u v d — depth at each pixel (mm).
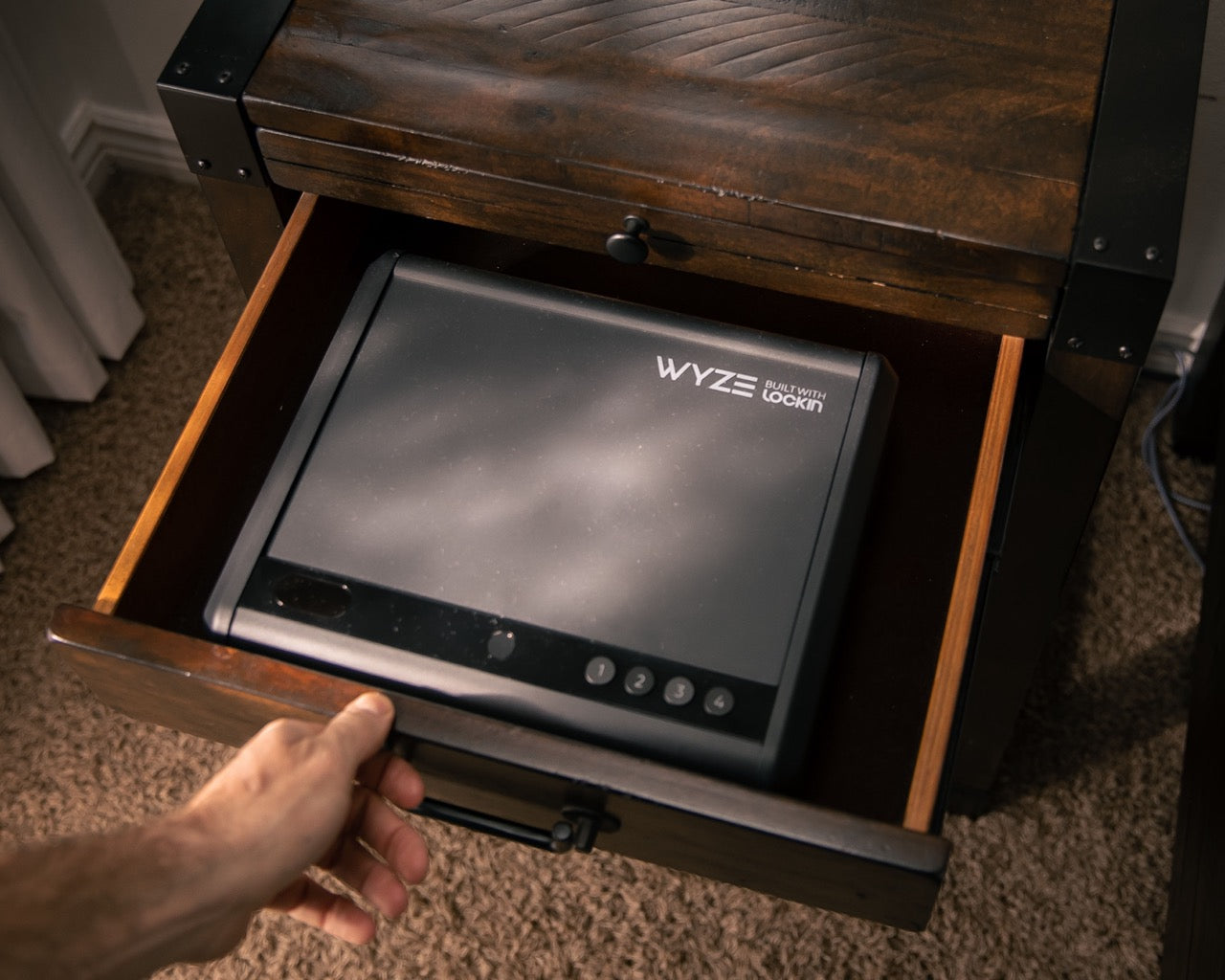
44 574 1380
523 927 1215
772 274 812
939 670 703
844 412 778
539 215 823
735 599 732
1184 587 1359
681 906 1222
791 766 703
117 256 1470
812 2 833
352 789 665
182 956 587
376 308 825
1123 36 810
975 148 773
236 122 822
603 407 789
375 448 785
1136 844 1244
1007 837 1252
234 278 1558
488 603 739
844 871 663
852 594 861
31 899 530
